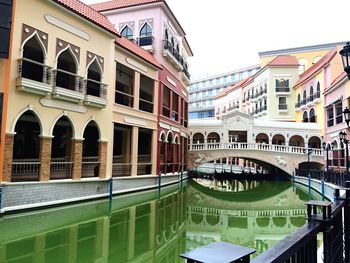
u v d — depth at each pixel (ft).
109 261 27.30
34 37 43.52
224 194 79.61
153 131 74.49
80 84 50.49
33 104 42.83
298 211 58.13
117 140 76.33
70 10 47.80
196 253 6.48
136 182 65.98
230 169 141.28
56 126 62.34
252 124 119.14
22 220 37.01
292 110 137.28
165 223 43.80
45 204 43.04
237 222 48.57
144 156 78.89
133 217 44.68
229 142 115.34
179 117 95.45
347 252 14.61
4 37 38.73
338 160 90.48
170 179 84.38
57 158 58.85
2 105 38.47
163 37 81.66
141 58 67.05
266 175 114.52
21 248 28.50
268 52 170.09
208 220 49.03
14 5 40.11
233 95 199.31
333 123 99.35
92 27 53.11
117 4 85.40
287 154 106.52
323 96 106.63
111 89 57.98
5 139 38.86
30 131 59.77
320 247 24.30
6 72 39.09
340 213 14.25
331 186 62.64
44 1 44.24
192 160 108.47
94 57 53.67
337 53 101.60
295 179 102.37
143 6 81.15
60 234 33.55
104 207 49.08
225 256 6.30
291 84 138.21
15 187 39.24
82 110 51.16
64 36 47.73
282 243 8.67
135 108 66.54
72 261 26.53
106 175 55.62
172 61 85.10
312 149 105.50
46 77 44.68
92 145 69.41
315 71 111.96
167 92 89.45
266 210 58.85
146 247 32.17
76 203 48.44
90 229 36.47
